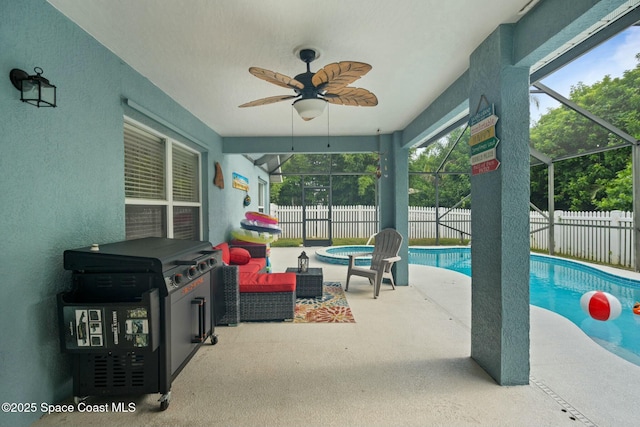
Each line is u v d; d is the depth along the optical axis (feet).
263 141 18.51
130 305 6.02
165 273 6.38
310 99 7.96
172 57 8.67
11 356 5.51
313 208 37.17
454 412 6.31
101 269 6.28
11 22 5.50
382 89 11.11
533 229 27.68
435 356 8.75
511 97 7.27
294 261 25.38
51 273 6.37
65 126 6.75
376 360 8.50
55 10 6.45
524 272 7.38
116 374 6.41
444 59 8.93
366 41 7.91
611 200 26.27
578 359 8.54
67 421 6.04
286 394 6.94
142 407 6.49
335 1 6.30
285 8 6.51
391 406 6.51
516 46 7.14
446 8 6.58
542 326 10.97
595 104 28.50
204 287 8.71
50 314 6.34
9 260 5.46
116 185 8.61
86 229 7.43
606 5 5.06
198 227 16.07
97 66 7.76
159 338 6.34
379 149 18.21
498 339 7.43
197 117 14.55
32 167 5.93
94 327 6.03
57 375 6.54
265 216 20.49
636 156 18.49
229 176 20.15
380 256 16.26
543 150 31.58
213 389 7.14
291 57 8.70
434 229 35.60
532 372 7.87
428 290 16.03
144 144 11.02
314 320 11.62
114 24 7.07
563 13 5.75
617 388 7.14
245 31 7.38
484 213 8.09
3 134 5.35
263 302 11.50
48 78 6.29
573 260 21.79
